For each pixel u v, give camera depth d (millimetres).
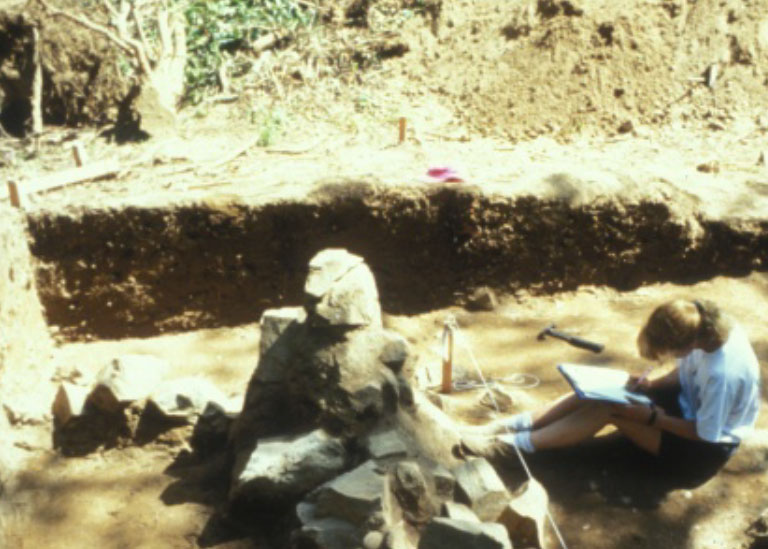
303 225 4949
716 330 3531
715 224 5203
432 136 6227
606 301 5188
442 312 5148
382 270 5105
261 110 6605
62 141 6797
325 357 3730
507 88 6570
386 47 7098
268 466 3545
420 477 3447
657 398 3834
